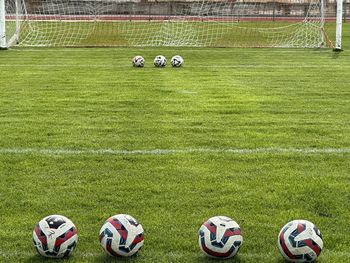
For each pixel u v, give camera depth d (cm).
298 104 1047
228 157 702
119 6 3216
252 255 434
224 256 420
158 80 1316
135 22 3077
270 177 627
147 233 477
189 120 899
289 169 657
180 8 3303
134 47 2119
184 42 2339
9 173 635
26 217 512
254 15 3353
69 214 520
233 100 1074
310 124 884
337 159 699
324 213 527
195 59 1766
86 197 563
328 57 1833
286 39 2414
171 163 675
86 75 1397
